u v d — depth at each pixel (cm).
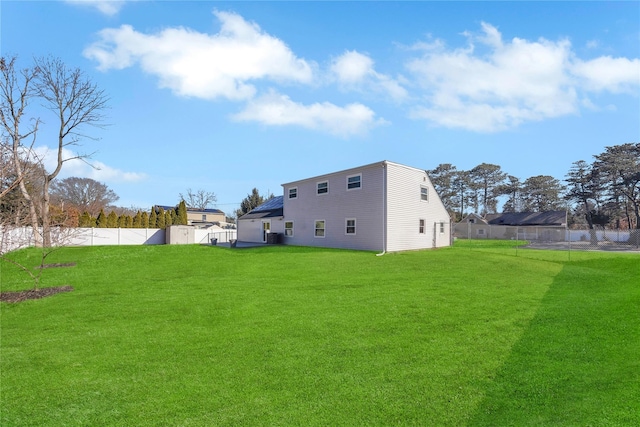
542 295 820
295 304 742
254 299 795
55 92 2378
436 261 1459
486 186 6725
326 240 2289
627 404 309
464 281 1014
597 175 5019
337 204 2212
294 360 440
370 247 1984
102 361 446
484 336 523
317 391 357
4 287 982
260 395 351
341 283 991
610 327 554
